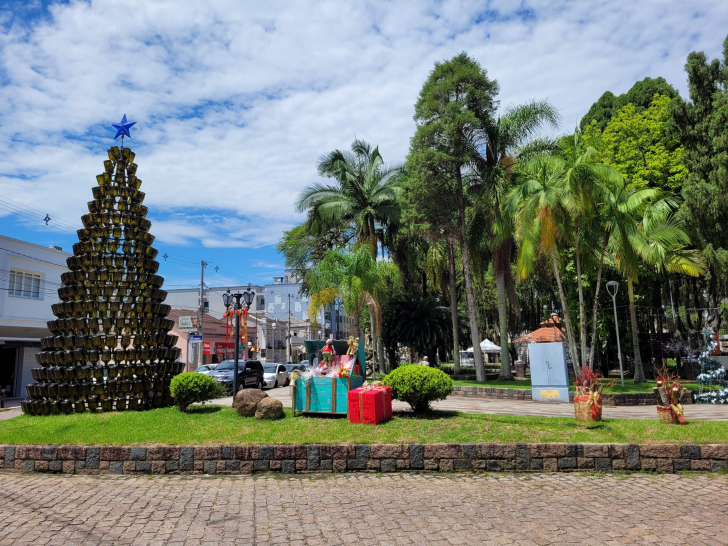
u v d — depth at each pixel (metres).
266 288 73.38
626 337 27.11
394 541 5.08
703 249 20.92
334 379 10.12
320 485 7.43
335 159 27.78
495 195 21.73
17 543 5.12
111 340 11.55
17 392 25.50
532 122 22.66
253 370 23.62
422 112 24.03
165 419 10.16
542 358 17.16
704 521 5.57
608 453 8.02
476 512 6.00
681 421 9.12
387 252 32.84
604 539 5.05
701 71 22.00
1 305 22.97
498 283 24.23
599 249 19.80
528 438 8.45
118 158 12.90
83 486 7.51
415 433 8.79
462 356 54.03
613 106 33.75
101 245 12.13
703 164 21.33
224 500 6.68
